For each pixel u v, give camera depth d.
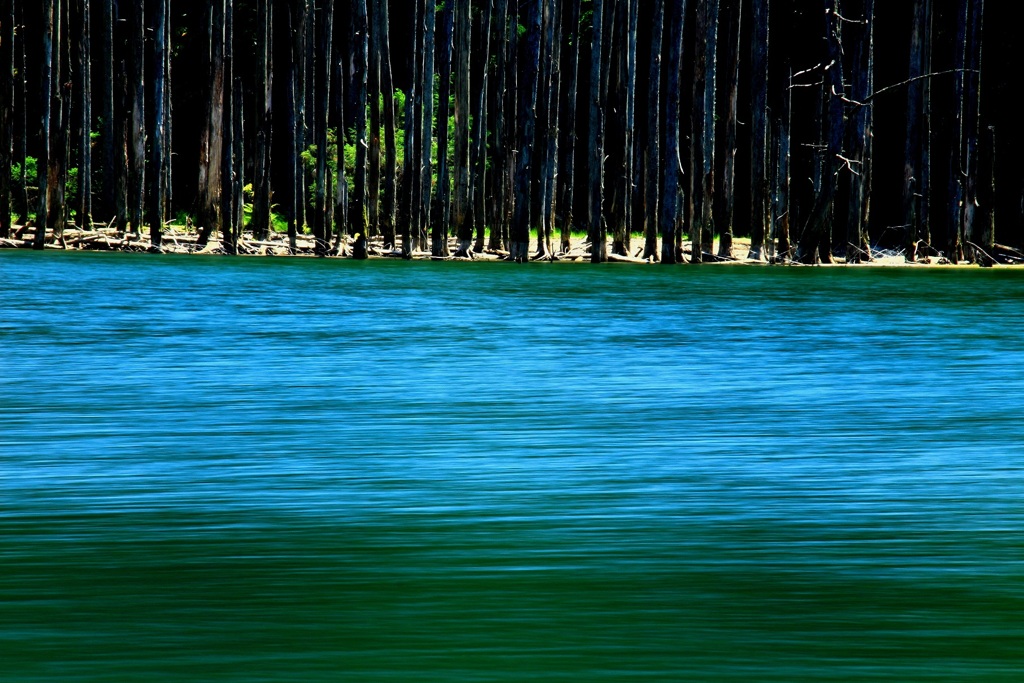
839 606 13.81
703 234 93.75
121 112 102.69
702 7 91.69
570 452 22.39
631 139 96.81
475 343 39.88
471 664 11.99
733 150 93.38
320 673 11.77
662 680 11.59
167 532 16.88
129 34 109.06
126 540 16.48
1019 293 64.75
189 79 120.62
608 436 24.00
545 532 16.94
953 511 18.22
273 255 98.81
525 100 92.31
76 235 100.69
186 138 121.38
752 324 46.72
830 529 17.17
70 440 23.41
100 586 14.49
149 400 28.12
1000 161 104.94
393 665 11.94
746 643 12.62
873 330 44.88
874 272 84.25
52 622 13.25
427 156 97.12
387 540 16.45
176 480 20.02
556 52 95.38
